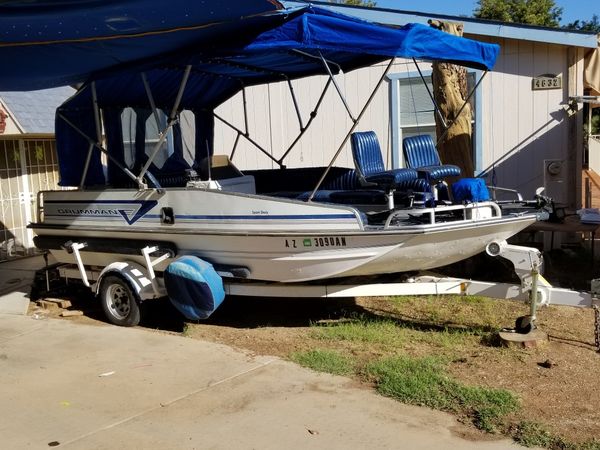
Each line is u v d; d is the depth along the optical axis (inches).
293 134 449.1
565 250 368.5
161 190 261.7
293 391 191.8
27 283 360.8
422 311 268.7
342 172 327.0
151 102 269.9
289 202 231.6
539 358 206.4
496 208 230.1
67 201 297.3
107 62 261.6
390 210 242.7
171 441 163.0
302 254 234.2
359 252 224.2
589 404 172.7
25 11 199.3
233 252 249.0
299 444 158.9
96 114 287.7
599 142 680.4
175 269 245.6
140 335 258.4
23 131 396.5
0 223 426.0
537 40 377.1
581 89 383.9
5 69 265.6
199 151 350.0
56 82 295.6
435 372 197.6
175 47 245.0
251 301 303.9
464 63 267.1
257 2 194.4
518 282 286.4
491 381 190.2
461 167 314.7
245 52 233.3
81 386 203.2
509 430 161.2
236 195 241.9
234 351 231.3
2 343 253.9
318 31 215.2
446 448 153.9
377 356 216.8
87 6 196.2
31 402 191.8
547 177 375.9
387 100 421.7
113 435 167.5
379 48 212.1
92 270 303.7
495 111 401.7
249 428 168.7
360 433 163.3
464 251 230.1
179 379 205.5
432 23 310.5
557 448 151.3
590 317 250.5
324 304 289.4
